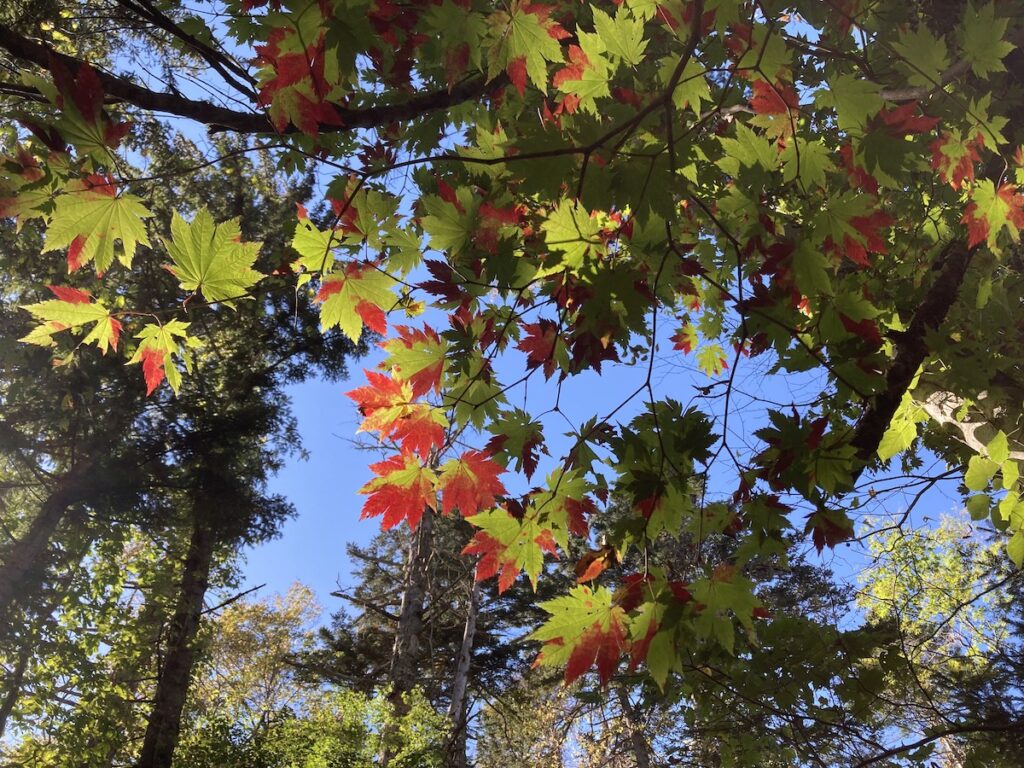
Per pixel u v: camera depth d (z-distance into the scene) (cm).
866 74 186
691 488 174
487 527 168
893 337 207
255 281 147
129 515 1005
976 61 155
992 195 177
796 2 188
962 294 230
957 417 223
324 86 129
